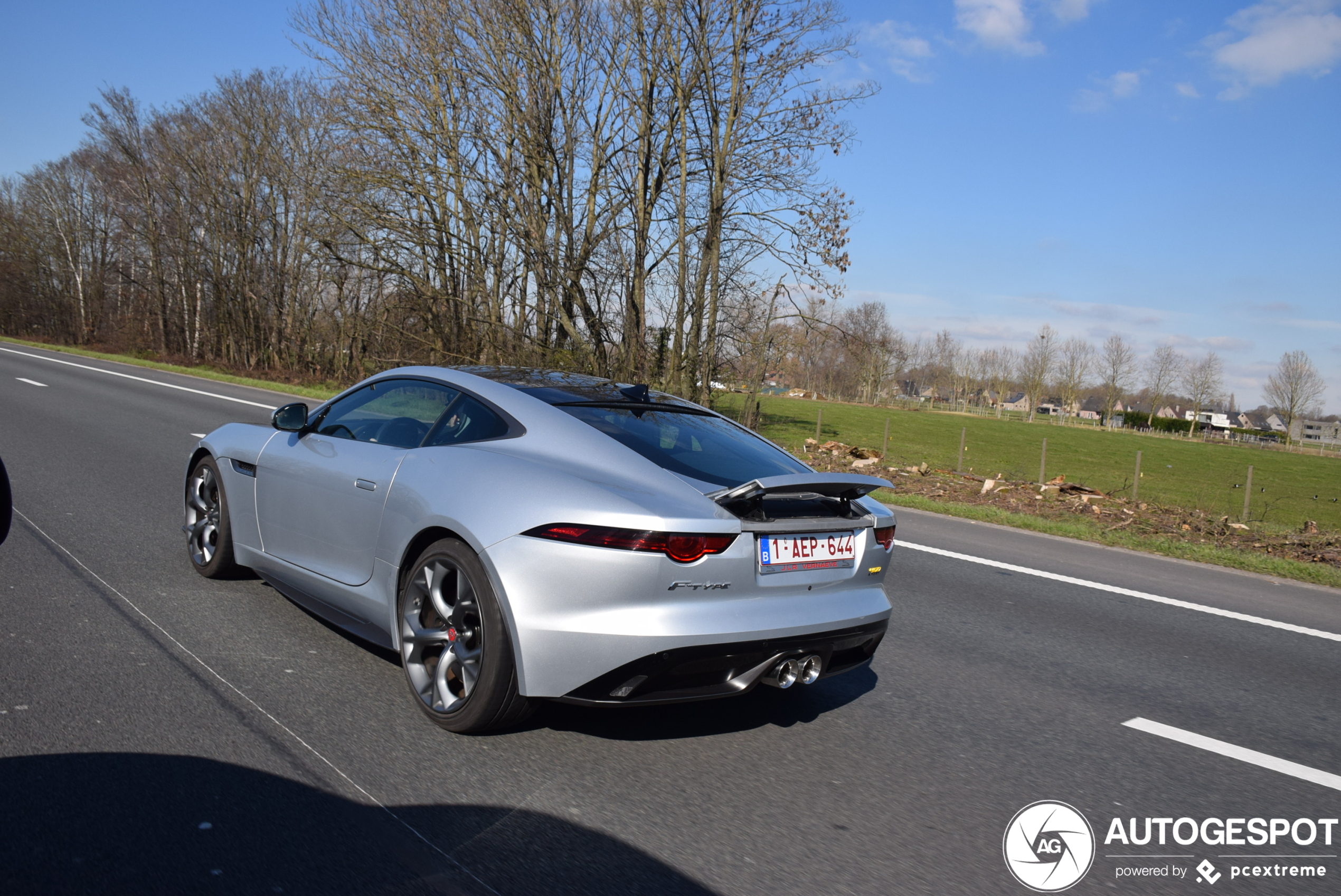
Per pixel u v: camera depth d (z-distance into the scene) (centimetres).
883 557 347
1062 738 362
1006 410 13125
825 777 305
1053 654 484
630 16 2147
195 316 4928
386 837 237
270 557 422
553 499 287
